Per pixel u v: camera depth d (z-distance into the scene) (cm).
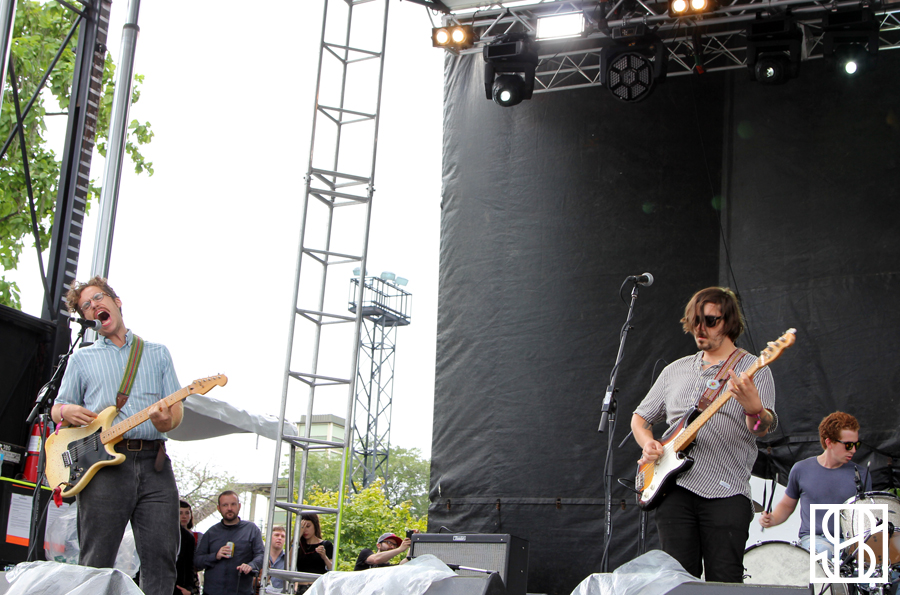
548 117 782
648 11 695
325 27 717
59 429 383
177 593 674
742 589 225
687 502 352
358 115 715
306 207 688
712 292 373
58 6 1070
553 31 736
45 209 1084
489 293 762
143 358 397
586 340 730
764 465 686
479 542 425
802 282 702
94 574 252
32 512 448
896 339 668
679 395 370
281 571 619
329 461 2480
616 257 741
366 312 2402
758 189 729
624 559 677
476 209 783
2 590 280
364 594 230
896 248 684
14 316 593
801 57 728
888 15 707
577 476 705
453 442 745
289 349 661
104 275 614
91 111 673
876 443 654
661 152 755
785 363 691
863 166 707
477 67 809
